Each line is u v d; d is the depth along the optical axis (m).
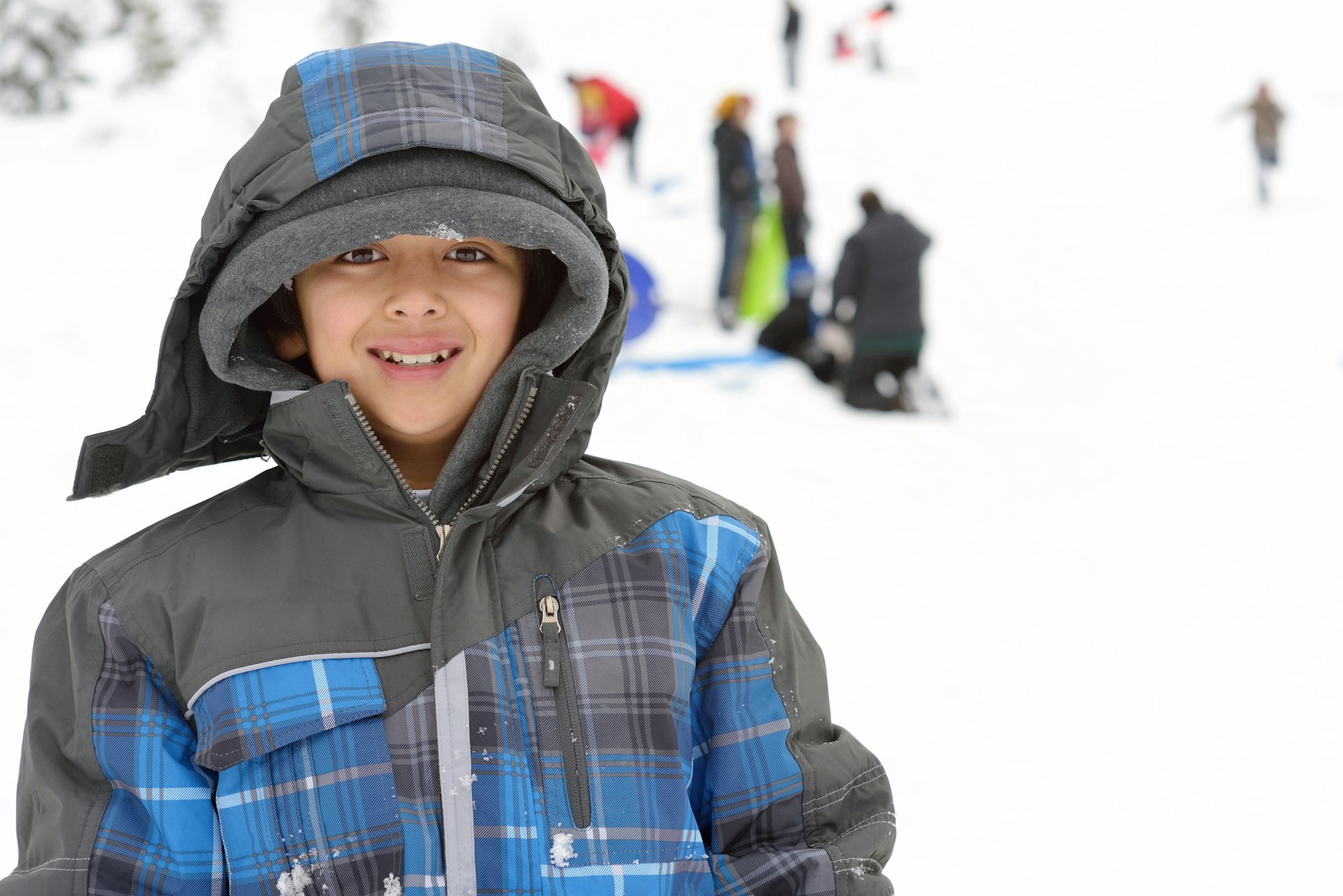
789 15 19.09
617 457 6.00
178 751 1.31
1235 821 2.93
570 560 1.42
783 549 4.78
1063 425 6.96
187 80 19.81
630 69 20.98
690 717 1.43
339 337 1.42
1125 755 3.24
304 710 1.28
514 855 1.27
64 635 1.39
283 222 1.36
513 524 1.45
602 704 1.35
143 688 1.32
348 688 1.30
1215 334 9.56
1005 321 9.77
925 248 7.08
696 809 1.45
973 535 5.04
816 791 1.44
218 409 1.54
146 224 11.50
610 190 14.09
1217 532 5.20
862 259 7.05
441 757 1.29
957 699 3.53
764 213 9.23
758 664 1.47
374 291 1.41
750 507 5.32
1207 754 3.26
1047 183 15.10
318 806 1.27
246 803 1.27
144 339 7.82
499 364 1.49
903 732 3.32
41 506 4.56
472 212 1.35
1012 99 19.11
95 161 15.34
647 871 1.30
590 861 1.29
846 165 15.44
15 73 18.22
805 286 7.96
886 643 3.90
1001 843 2.80
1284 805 3.00
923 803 2.97
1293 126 18.64
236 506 1.43
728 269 9.04
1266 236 13.02
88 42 20.11
